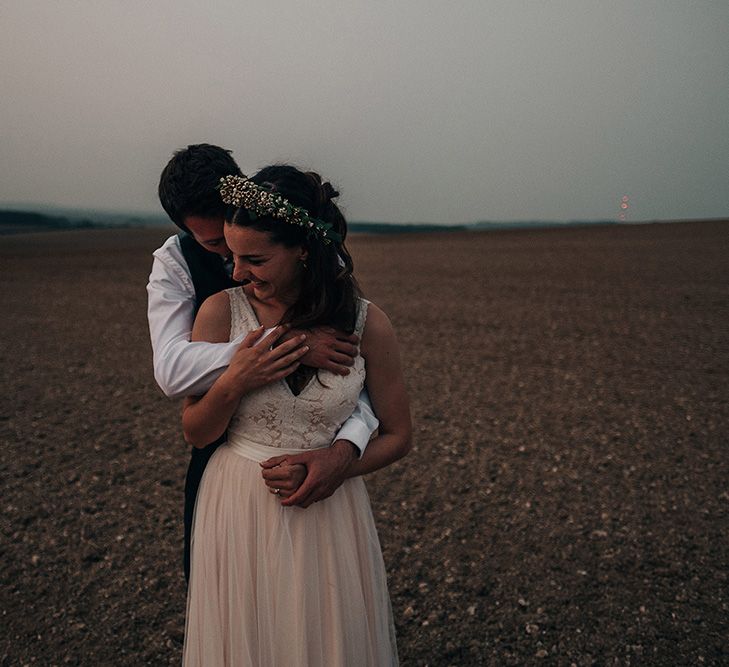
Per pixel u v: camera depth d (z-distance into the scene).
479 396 6.02
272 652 1.69
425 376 6.71
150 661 2.67
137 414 5.67
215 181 1.68
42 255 22.42
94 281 15.12
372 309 1.77
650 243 22.12
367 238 32.00
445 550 3.46
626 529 3.61
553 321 9.46
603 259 17.55
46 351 8.09
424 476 4.32
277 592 1.69
